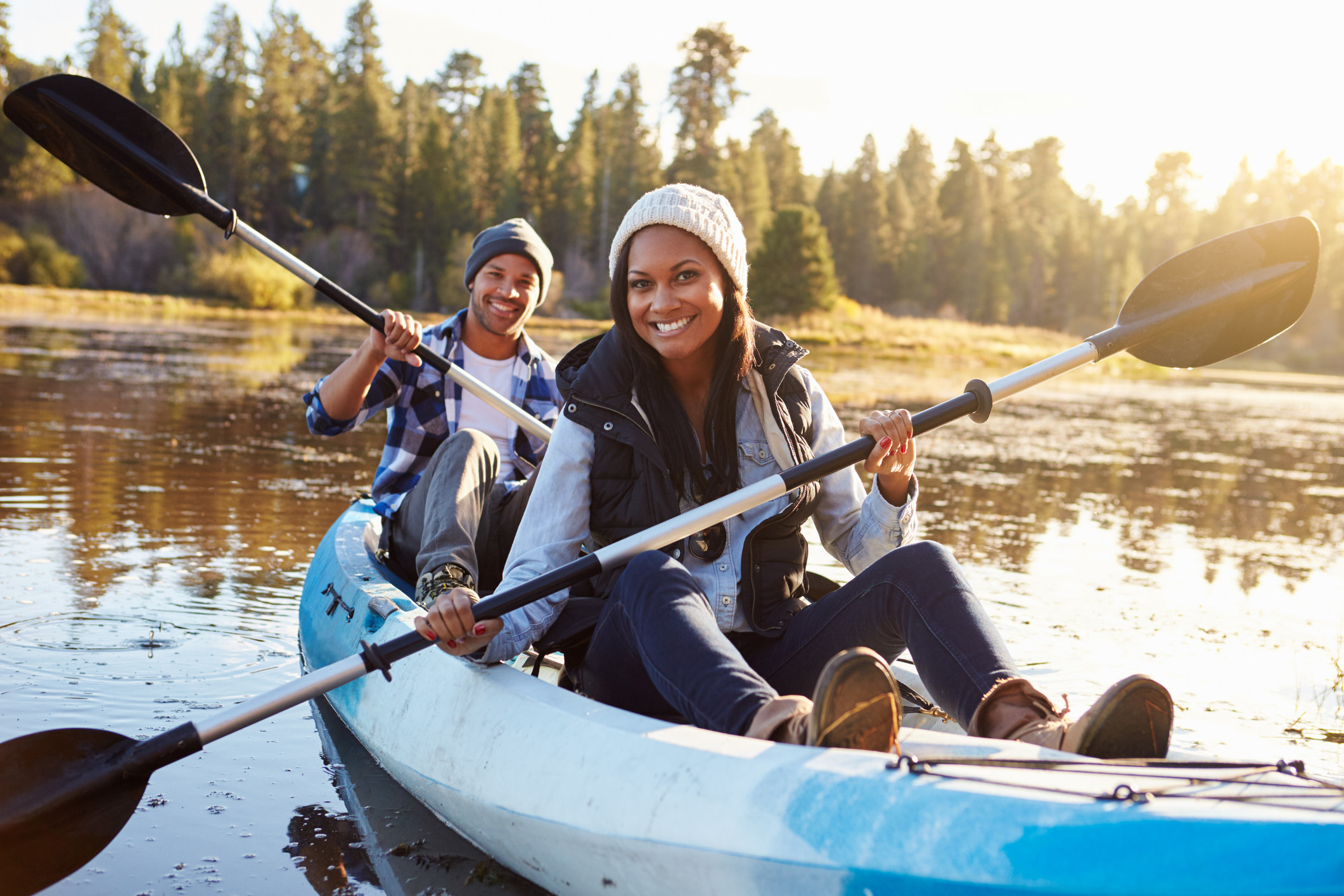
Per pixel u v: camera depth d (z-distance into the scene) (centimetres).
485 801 171
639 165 5784
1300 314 241
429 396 311
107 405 869
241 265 4169
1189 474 861
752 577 196
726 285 198
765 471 204
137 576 368
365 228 5681
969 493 677
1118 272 7856
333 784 218
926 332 4400
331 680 178
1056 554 496
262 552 411
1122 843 119
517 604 179
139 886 174
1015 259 7731
